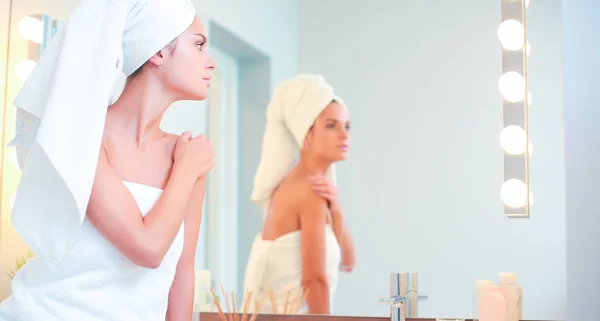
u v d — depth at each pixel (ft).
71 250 2.98
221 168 5.51
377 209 5.15
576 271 3.87
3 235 6.00
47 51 3.08
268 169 5.40
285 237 5.32
